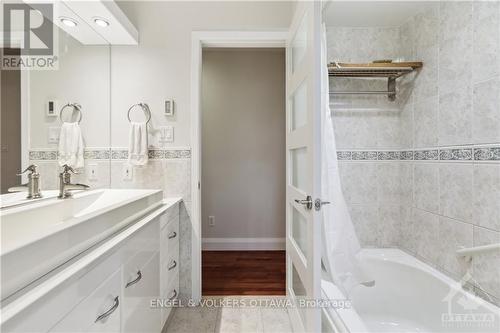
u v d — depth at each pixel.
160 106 2.00
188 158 2.01
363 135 2.13
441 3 1.67
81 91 1.67
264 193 3.27
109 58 1.98
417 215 1.92
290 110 1.80
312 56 1.21
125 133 1.99
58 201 1.26
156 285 1.44
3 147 1.05
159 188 2.01
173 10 2.01
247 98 3.26
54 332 0.65
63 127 1.50
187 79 2.01
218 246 3.25
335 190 1.60
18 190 1.12
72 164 1.58
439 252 1.69
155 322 1.42
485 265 1.33
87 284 0.79
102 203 1.53
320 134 1.21
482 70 1.37
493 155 1.31
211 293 2.19
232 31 2.01
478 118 1.40
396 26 2.11
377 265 1.86
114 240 1.00
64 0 1.44
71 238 0.81
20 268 0.62
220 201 3.26
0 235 0.88
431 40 1.76
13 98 1.12
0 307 0.55
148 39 2.00
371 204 2.13
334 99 2.12
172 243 1.79
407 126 2.02
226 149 3.26
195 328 1.73
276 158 3.27
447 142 1.62
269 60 3.26
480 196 1.39
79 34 1.66
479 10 1.38
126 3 2.00
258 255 3.07
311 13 1.23
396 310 1.76
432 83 1.75
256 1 2.02
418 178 1.91
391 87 2.11
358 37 2.12
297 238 1.61
